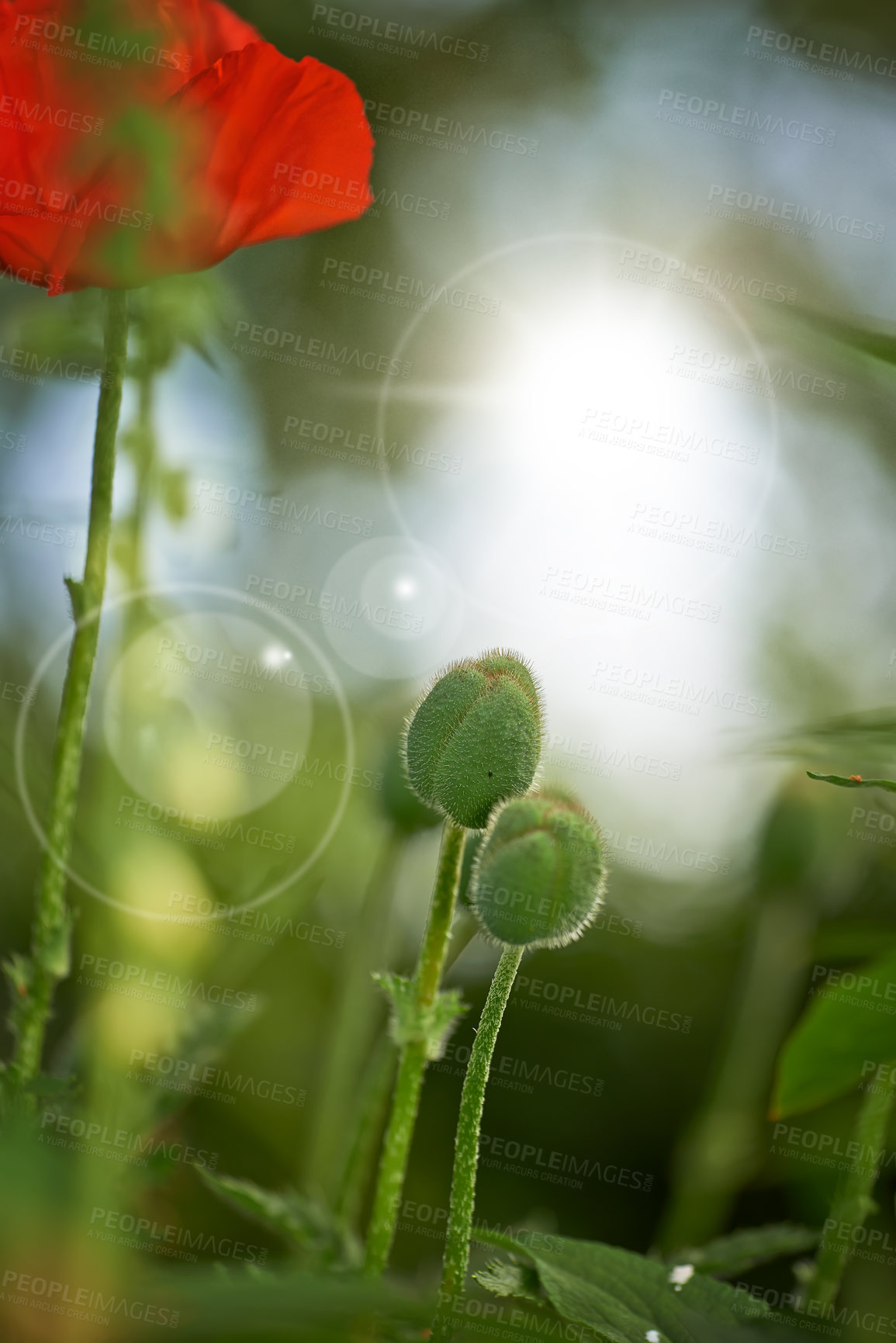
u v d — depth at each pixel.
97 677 0.63
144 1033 0.57
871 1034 0.54
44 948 0.52
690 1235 0.69
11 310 0.70
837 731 0.56
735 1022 0.73
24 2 0.52
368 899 0.67
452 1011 0.54
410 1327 0.49
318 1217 0.57
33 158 0.52
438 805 0.54
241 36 0.57
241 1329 0.45
